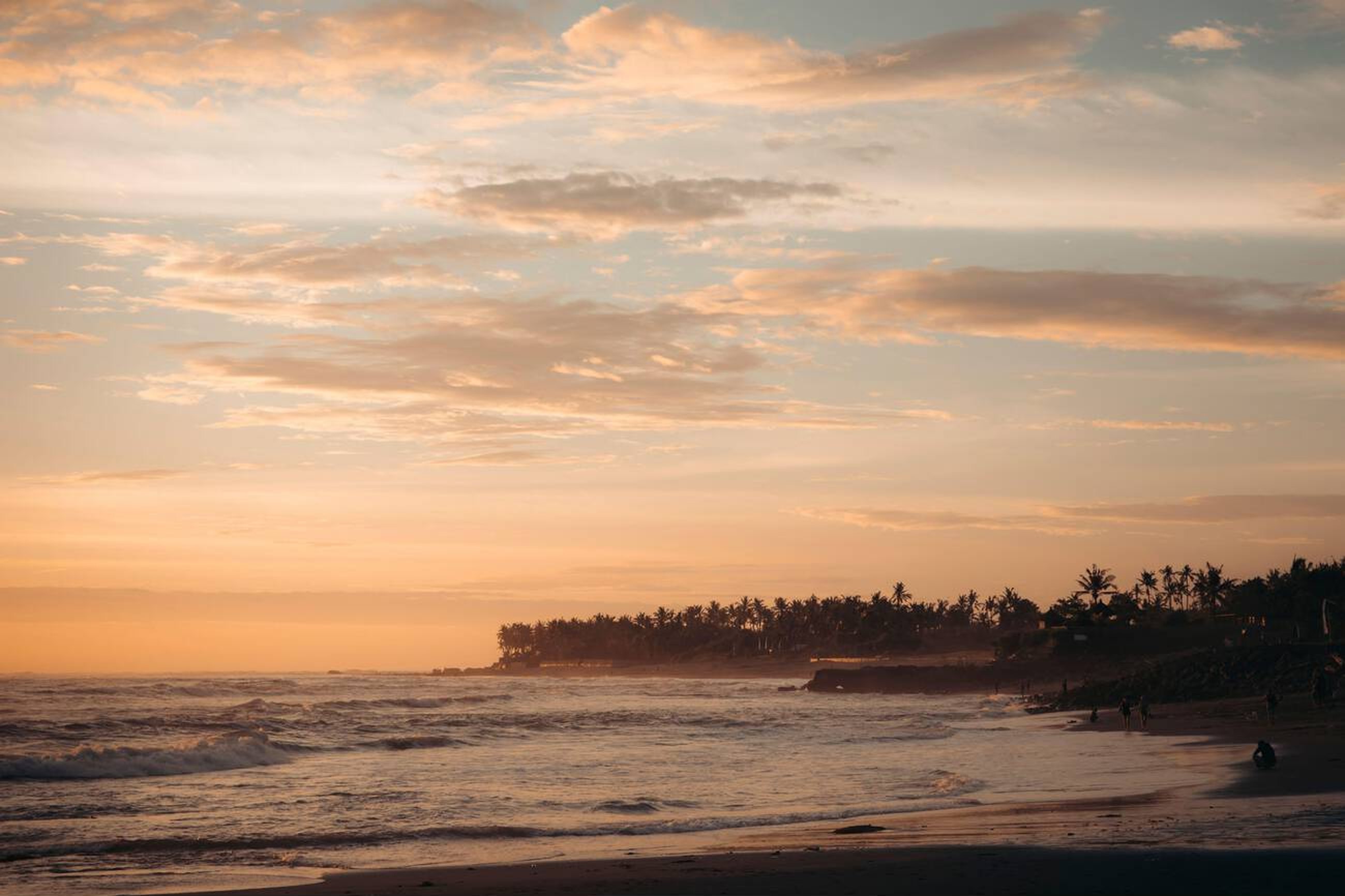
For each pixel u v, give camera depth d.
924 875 17.41
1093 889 15.73
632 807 31.52
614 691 188.12
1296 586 135.38
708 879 17.97
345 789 36.94
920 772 41.28
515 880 18.73
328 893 17.88
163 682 171.75
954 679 172.12
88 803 32.78
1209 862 17.27
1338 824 21.33
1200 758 38.91
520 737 65.31
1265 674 79.44
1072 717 78.12
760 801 32.94
